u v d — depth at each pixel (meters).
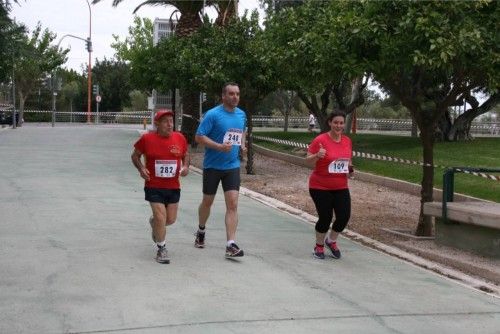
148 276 7.31
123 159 19.75
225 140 8.18
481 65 9.13
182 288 6.92
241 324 5.91
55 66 50.88
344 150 8.52
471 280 7.95
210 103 25.23
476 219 8.55
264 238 9.75
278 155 23.05
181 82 20.81
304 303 6.64
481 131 42.81
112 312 6.07
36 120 54.91
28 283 6.87
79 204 11.70
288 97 38.66
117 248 8.55
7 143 23.81
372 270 8.23
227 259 8.25
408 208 13.67
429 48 8.75
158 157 7.91
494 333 6.10
